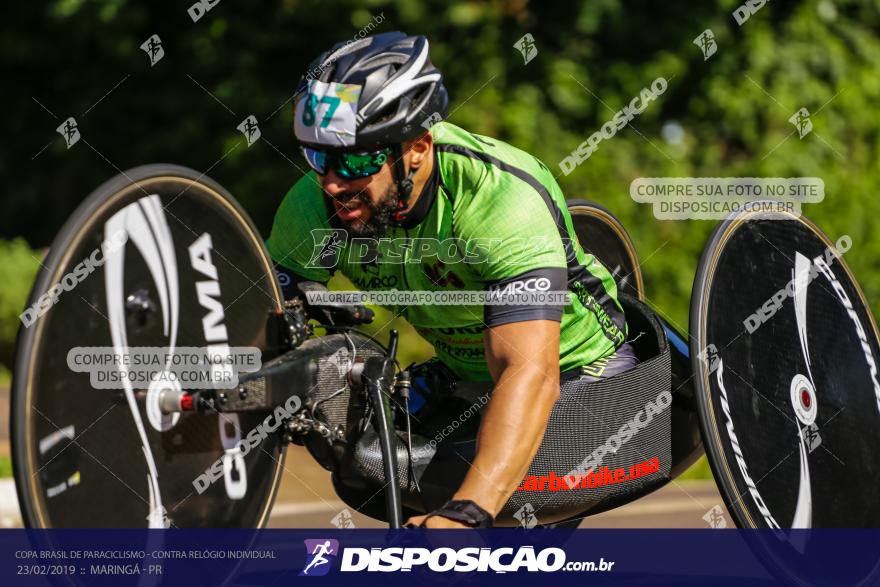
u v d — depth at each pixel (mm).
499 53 16109
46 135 20609
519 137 15516
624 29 16438
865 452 5863
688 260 14727
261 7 17375
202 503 4445
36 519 3611
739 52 16469
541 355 4566
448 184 4805
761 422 5277
